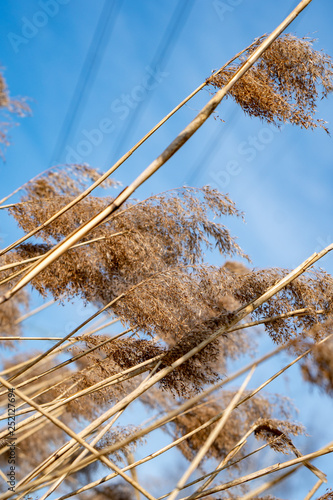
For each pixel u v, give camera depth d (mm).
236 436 4895
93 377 4195
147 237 4055
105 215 2770
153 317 3768
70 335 3906
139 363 4008
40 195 3314
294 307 3965
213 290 3936
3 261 4137
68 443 3820
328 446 3350
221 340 4992
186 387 3787
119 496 3850
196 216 4062
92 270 3939
